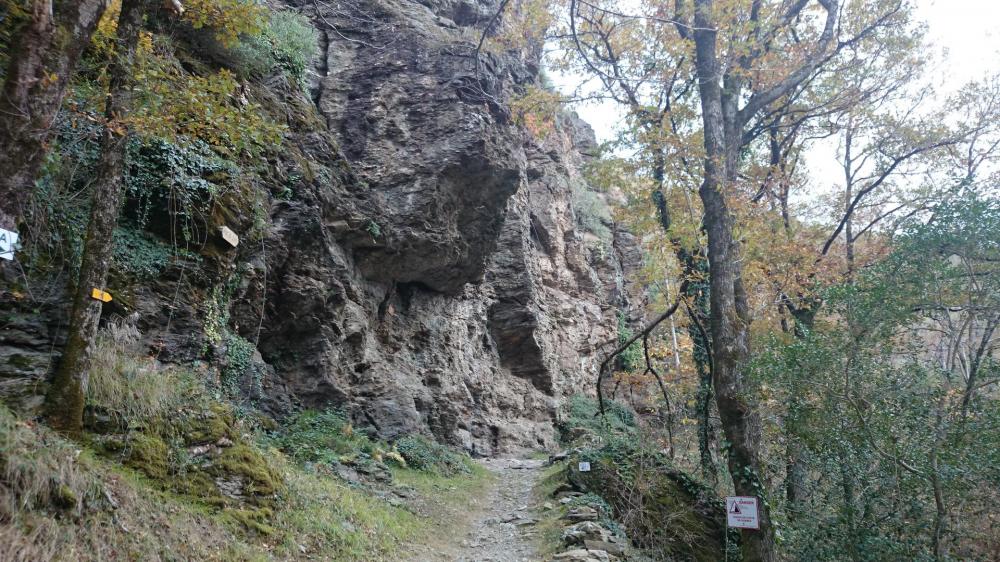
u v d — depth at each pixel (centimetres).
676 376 2164
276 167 1197
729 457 965
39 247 672
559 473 1320
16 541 393
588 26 1331
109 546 455
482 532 1030
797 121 1555
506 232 2386
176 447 635
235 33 864
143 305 805
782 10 1285
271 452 876
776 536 978
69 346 571
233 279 1020
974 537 1014
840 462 974
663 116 1195
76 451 514
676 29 1293
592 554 866
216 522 590
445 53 1656
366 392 1449
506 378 2259
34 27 483
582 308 3005
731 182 1110
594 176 1331
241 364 1034
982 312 1055
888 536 938
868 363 984
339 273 1344
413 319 1741
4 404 517
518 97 1362
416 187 1511
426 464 1349
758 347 1155
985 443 944
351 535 746
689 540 1059
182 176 872
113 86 612
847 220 1695
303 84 1449
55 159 684
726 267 1034
